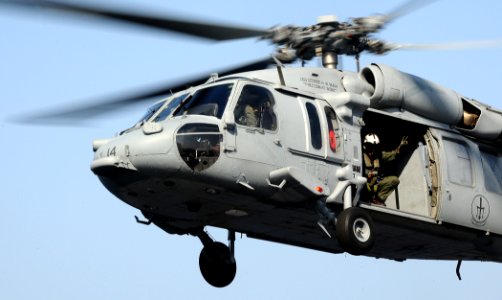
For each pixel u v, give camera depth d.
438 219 56.06
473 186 58.47
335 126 53.00
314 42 56.50
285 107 51.19
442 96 57.75
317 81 54.06
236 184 48.62
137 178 48.19
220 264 57.75
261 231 55.28
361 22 55.81
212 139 47.88
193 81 53.19
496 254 62.25
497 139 60.97
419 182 57.06
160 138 47.50
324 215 51.28
